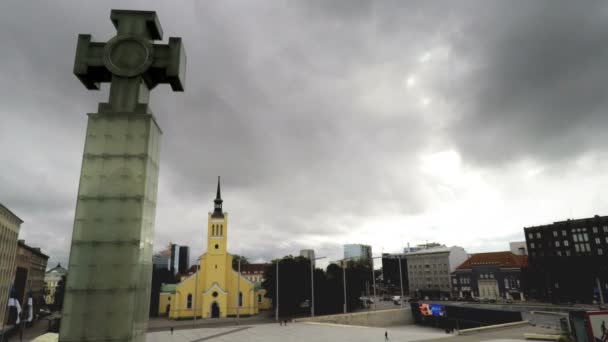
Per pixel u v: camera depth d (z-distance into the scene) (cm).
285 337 5312
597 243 10075
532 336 4222
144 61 1838
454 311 7225
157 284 10075
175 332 6178
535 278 11081
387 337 4862
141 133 1752
